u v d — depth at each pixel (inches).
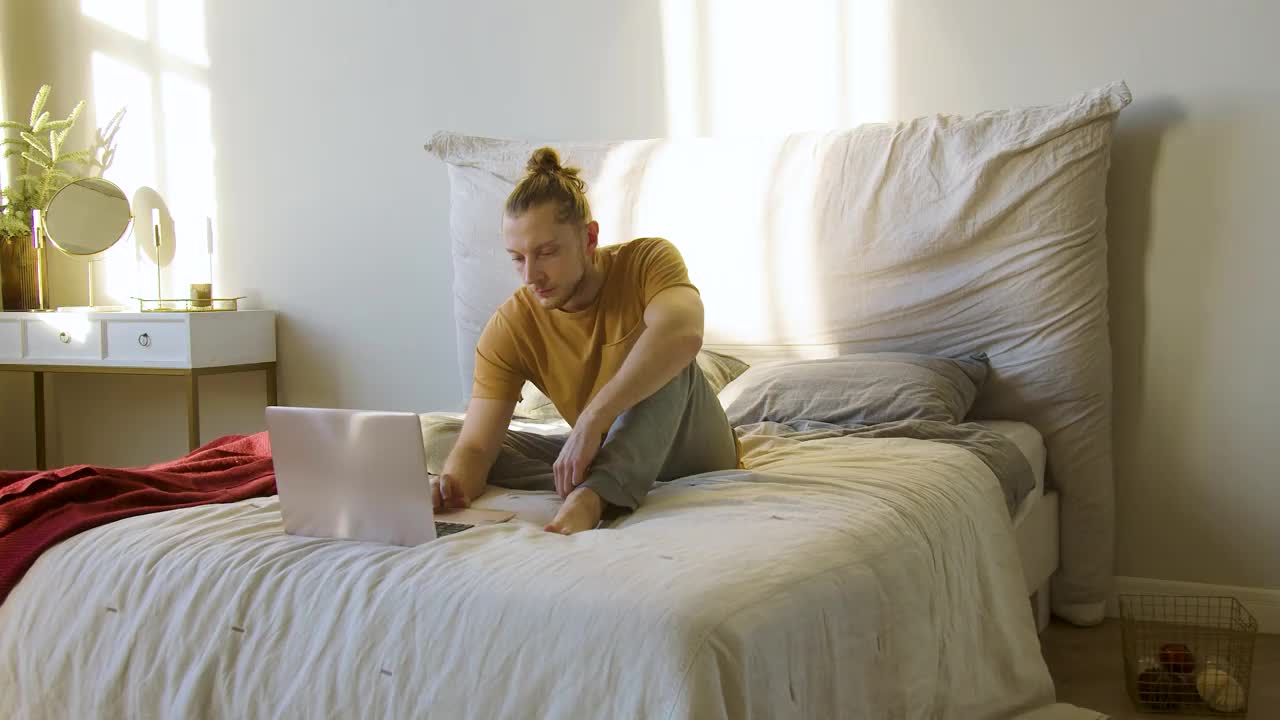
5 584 60.0
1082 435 101.9
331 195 147.3
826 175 110.2
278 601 52.2
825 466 73.8
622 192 120.0
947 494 69.4
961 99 111.5
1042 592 100.4
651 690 42.1
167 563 56.3
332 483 57.4
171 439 160.2
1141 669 83.0
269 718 50.4
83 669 56.2
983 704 65.7
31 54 163.9
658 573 47.5
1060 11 106.7
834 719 49.8
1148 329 104.8
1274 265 100.1
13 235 155.1
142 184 159.0
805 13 118.0
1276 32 98.9
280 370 152.6
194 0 153.8
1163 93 103.1
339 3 144.7
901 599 56.9
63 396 166.4
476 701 45.6
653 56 126.6
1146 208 104.3
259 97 150.7
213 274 155.8
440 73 139.4
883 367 97.2
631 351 65.6
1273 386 100.8
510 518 61.8
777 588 47.7
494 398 71.4
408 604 48.8
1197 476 103.9
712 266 115.5
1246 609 101.7
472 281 129.0
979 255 103.6
